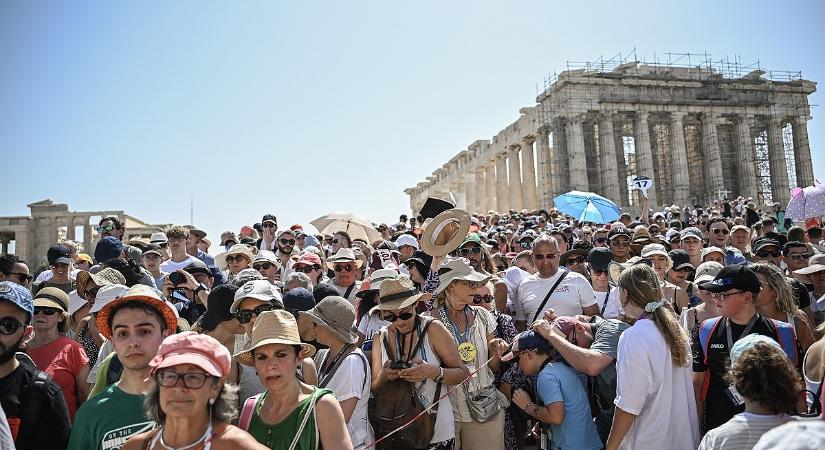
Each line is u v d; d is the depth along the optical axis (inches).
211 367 193.2
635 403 264.5
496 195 3201.3
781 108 2743.6
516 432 353.4
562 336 320.2
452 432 303.3
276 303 291.6
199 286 431.2
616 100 2517.2
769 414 216.5
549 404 305.4
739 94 2687.0
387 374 292.5
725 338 291.4
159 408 197.5
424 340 307.4
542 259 426.9
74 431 233.0
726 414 281.9
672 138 2586.1
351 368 282.7
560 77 2486.5
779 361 216.7
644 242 615.5
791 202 773.3
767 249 526.6
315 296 374.0
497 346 337.4
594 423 313.6
